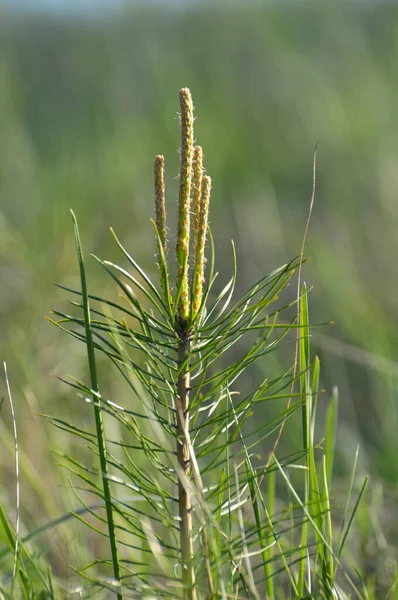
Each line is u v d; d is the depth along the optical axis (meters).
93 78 3.51
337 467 1.46
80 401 1.57
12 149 2.71
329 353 1.78
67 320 0.92
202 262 0.91
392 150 2.64
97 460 1.19
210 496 0.94
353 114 2.92
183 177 0.90
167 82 3.33
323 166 2.69
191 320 0.92
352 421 1.66
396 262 2.19
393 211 2.33
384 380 1.56
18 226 2.28
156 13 3.98
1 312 1.86
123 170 2.67
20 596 1.00
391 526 1.19
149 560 1.12
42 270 1.92
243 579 0.94
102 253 2.12
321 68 3.35
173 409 0.93
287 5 3.71
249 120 3.08
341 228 2.36
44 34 4.04
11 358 1.67
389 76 3.16
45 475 1.30
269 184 2.65
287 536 1.12
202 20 3.78
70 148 2.99
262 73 3.36
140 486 0.94
